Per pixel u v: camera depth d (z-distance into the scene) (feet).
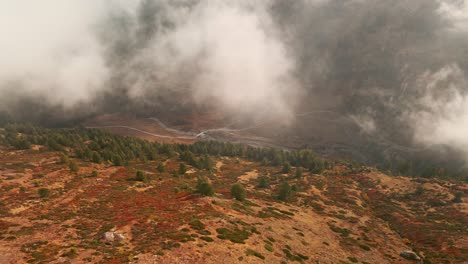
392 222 362.33
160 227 183.11
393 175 647.56
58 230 180.75
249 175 610.24
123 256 135.54
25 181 351.25
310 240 222.89
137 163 594.65
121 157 560.20
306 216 307.58
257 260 152.97
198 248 149.89
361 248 238.07
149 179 419.33
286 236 212.23
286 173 629.92
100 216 217.77
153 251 140.97
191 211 228.43
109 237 160.66
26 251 143.02
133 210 235.61
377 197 477.77
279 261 161.27
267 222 236.43
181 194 309.01
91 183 362.94
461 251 253.85
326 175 609.01
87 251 143.02
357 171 638.12
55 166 454.81
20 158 509.76
